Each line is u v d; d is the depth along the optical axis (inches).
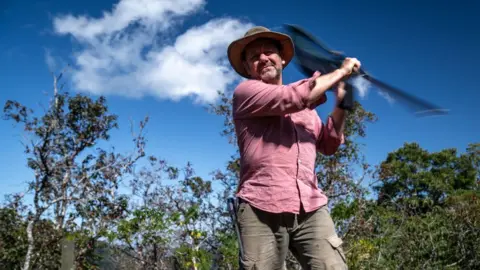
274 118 82.9
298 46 86.5
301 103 76.8
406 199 499.8
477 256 430.3
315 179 85.4
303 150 83.9
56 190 444.8
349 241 319.6
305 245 80.7
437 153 1071.0
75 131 488.1
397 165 997.8
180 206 402.0
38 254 414.9
